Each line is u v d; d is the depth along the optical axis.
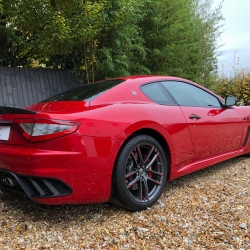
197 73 8.88
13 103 5.49
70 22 4.88
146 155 2.58
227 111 3.58
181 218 2.36
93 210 2.54
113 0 5.38
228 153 3.62
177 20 7.24
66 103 2.49
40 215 2.48
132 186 2.59
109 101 2.50
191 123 2.96
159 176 2.67
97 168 2.19
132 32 6.32
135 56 7.08
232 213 2.43
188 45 7.74
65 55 6.43
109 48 6.09
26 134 2.12
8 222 2.36
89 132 2.14
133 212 2.48
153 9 7.11
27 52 6.14
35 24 4.75
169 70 7.53
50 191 2.12
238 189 2.98
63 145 2.06
